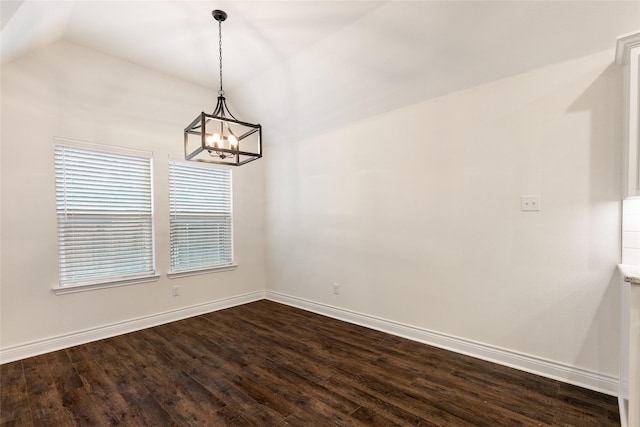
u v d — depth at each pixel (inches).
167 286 144.8
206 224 161.3
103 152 127.0
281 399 82.4
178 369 98.7
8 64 106.0
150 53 126.0
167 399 82.6
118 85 130.0
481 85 100.7
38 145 111.7
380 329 130.8
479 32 89.0
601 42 79.0
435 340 114.4
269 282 183.5
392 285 126.6
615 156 80.4
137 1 94.3
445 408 77.7
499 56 92.3
